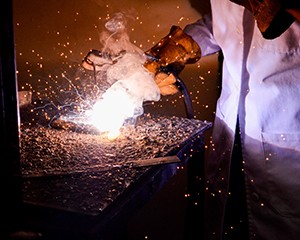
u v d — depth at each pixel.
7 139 0.95
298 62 1.69
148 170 1.25
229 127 1.90
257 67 1.75
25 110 1.82
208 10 2.19
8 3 0.93
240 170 2.01
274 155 1.78
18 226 0.96
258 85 1.76
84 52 2.26
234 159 2.01
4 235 0.93
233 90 1.90
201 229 2.00
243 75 1.83
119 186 1.13
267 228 1.83
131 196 1.11
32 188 1.11
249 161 1.85
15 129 0.97
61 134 1.56
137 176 1.20
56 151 1.38
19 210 0.99
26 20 2.25
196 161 1.87
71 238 0.95
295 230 1.78
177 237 2.51
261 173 1.82
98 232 0.95
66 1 2.22
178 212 2.49
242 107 1.88
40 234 0.94
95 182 1.15
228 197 2.06
